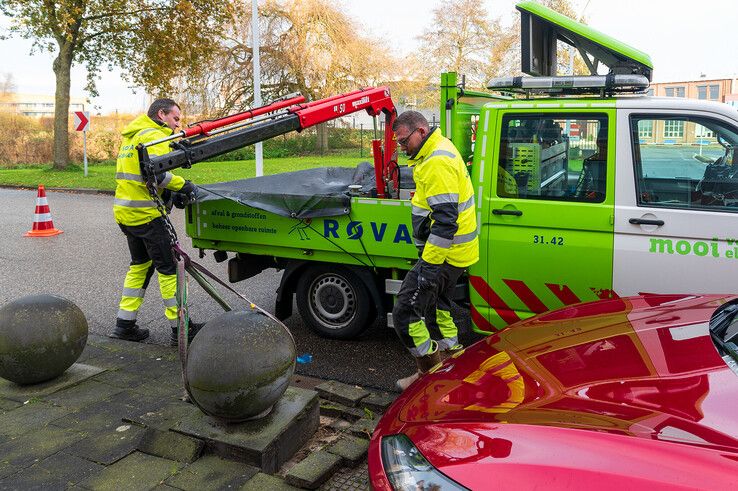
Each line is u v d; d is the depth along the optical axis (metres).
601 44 4.73
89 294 7.25
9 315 4.22
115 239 10.74
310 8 32.72
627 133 4.21
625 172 4.21
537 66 5.12
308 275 5.48
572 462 1.91
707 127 4.04
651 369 2.38
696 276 4.09
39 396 4.16
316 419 3.84
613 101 4.25
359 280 5.29
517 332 3.12
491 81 4.70
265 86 33.56
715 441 1.90
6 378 4.23
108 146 33.06
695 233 4.06
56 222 12.69
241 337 3.38
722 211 4.03
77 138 32.34
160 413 3.85
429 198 3.91
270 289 7.48
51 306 4.34
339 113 5.32
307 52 32.75
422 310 4.10
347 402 4.12
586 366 2.51
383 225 4.86
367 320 5.37
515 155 4.50
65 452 3.48
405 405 2.64
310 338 5.63
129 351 5.07
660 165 4.16
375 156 5.84
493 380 2.58
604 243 4.27
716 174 4.05
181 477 3.22
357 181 7.37
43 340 4.20
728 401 2.09
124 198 5.16
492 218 4.56
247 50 32.56
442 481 2.02
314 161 29.61
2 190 19.70
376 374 4.83
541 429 2.09
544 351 2.75
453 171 3.88
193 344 3.43
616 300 3.44
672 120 4.12
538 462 1.94
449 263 4.15
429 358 4.18
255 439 3.37
